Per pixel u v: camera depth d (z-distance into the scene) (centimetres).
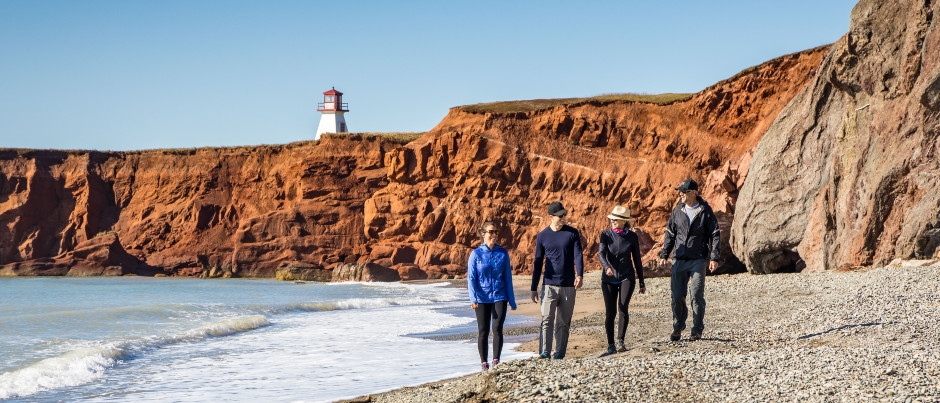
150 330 2262
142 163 8444
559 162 6631
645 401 780
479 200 6700
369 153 7481
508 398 837
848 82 2994
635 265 1231
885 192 2603
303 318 2745
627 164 6412
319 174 7462
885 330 1149
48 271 7581
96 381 1411
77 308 3278
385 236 6938
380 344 1898
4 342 1958
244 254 7288
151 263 7681
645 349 1172
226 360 1658
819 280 2252
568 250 1130
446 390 982
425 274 6500
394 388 1266
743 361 932
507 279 1120
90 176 8281
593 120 6700
